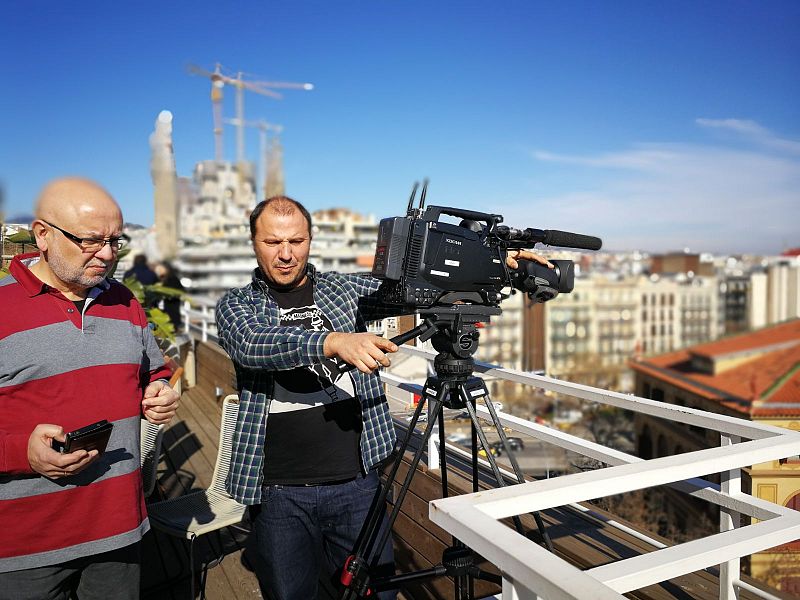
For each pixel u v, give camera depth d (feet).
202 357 19.47
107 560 4.33
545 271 4.94
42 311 4.00
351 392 4.92
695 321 299.58
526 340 262.88
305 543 4.91
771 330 143.43
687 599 4.75
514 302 259.60
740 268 338.13
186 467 11.79
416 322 8.31
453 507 2.75
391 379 9.11
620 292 280.72
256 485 4.67
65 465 3.63
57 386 3.99
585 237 5.20
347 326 5.18
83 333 4.15
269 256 4.73
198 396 18.12
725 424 4.42
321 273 5.43
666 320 293.02
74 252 3.86
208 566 7.96
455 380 4.57
